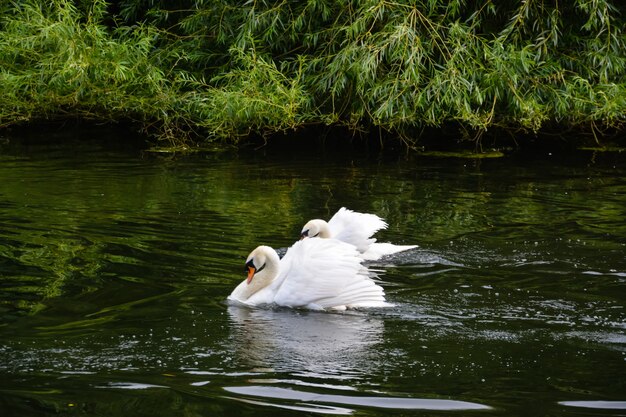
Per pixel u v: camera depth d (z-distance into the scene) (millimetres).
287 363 7672
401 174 16672
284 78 18641
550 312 8969
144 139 20359
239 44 18734
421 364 7672
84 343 8086
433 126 20609
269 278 9766
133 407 6773
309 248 9594
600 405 6855
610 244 11555
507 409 6773
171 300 9352
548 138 20859
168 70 20438
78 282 9859
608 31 18766
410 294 9594
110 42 19297
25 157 17875
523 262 10734
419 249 11359
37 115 20922
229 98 18469
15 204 13570
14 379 7270
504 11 19734
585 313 8961
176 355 7836
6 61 20172
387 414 6676
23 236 11711
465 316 8906
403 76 17766
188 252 11125
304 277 9367
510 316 8891
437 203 14148
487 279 10102
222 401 6895
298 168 17250
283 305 9328
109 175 16141
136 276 10109
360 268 9562
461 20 19750
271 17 19203
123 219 12742
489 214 13352
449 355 7875
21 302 9172
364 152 19250
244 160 18109
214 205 13773
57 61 19438
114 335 8297
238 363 7668
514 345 8109
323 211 13523
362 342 8203
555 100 18375
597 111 18078
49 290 9562
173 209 13438
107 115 21312
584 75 19250
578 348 8023
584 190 15203
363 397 6992
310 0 18547
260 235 12031
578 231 12273
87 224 12406
